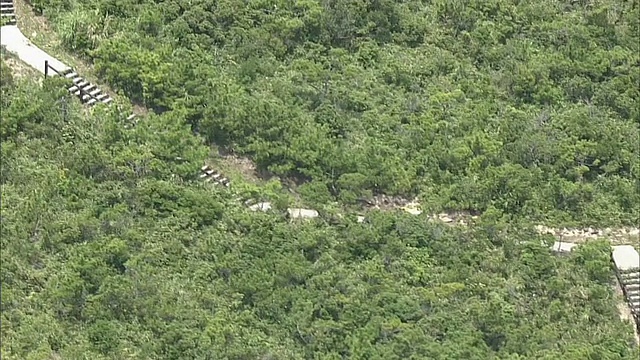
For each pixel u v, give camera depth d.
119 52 67.94
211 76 70.25
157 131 64.69
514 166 70.88
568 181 71.81
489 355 56.41
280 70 74.00
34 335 49.22
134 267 54.94
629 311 64.69
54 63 66.56
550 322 60.72
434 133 72.44
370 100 74.12
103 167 60.28
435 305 58.91
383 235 63.19
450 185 69.62
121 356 49.84
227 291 56.59
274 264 58.66
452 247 63.75
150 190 60.06
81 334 50.84
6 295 50.69
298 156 67.38
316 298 57.22
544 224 69.44
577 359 56.47
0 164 57.66
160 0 74.25
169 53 70.00
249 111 68.25
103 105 64.25
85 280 53.25
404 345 55.12
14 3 69.56
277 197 64.00
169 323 52.81
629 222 71.38
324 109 71.44
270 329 55.44
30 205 55.50
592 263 64.88
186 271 56.84
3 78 62.56
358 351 54.22
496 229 65.94
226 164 67.12
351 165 68.00
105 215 57.31
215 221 60.78
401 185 68.56
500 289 61.50
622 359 58.44
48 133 60.50
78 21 68.81
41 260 53.88
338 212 65.19
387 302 58.19
